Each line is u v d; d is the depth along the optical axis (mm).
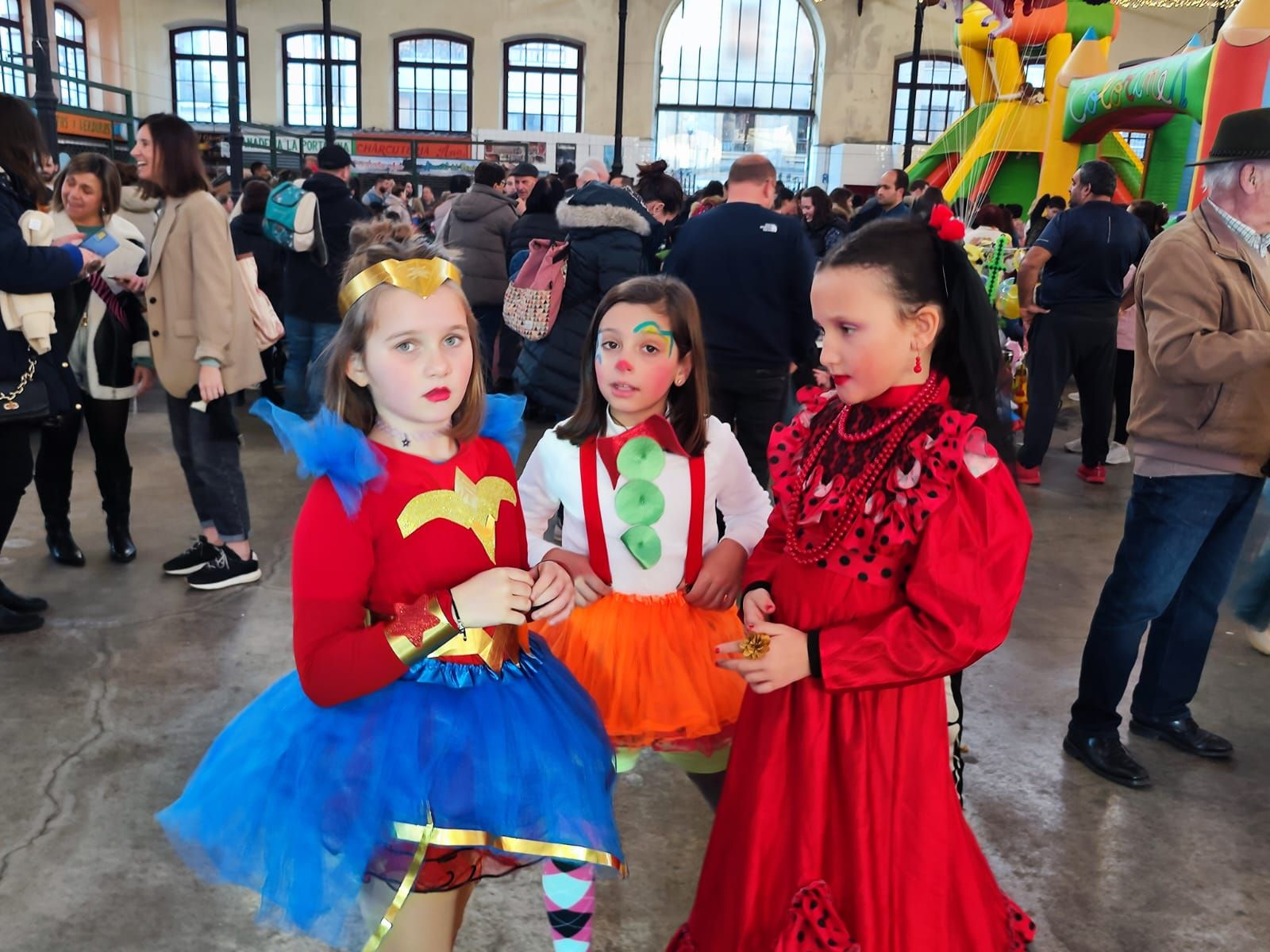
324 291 5570
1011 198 13375
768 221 3348
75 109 14594
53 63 14422
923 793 1401
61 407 3113
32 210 2996
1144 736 2764
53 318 3164
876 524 1372
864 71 19000
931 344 1378
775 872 1429
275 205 5395
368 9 18656
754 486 1927
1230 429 2320
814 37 19438
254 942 1881
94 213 3480
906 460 1345
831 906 1374
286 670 2980
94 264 3088
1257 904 2086
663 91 19688
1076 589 3863
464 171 16828
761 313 3369
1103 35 12016
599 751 1447
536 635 1596
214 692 2836
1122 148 12469
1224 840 2303
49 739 2559
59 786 2354
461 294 1358
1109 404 5184
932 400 1373
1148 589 2438
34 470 3656
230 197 9891
